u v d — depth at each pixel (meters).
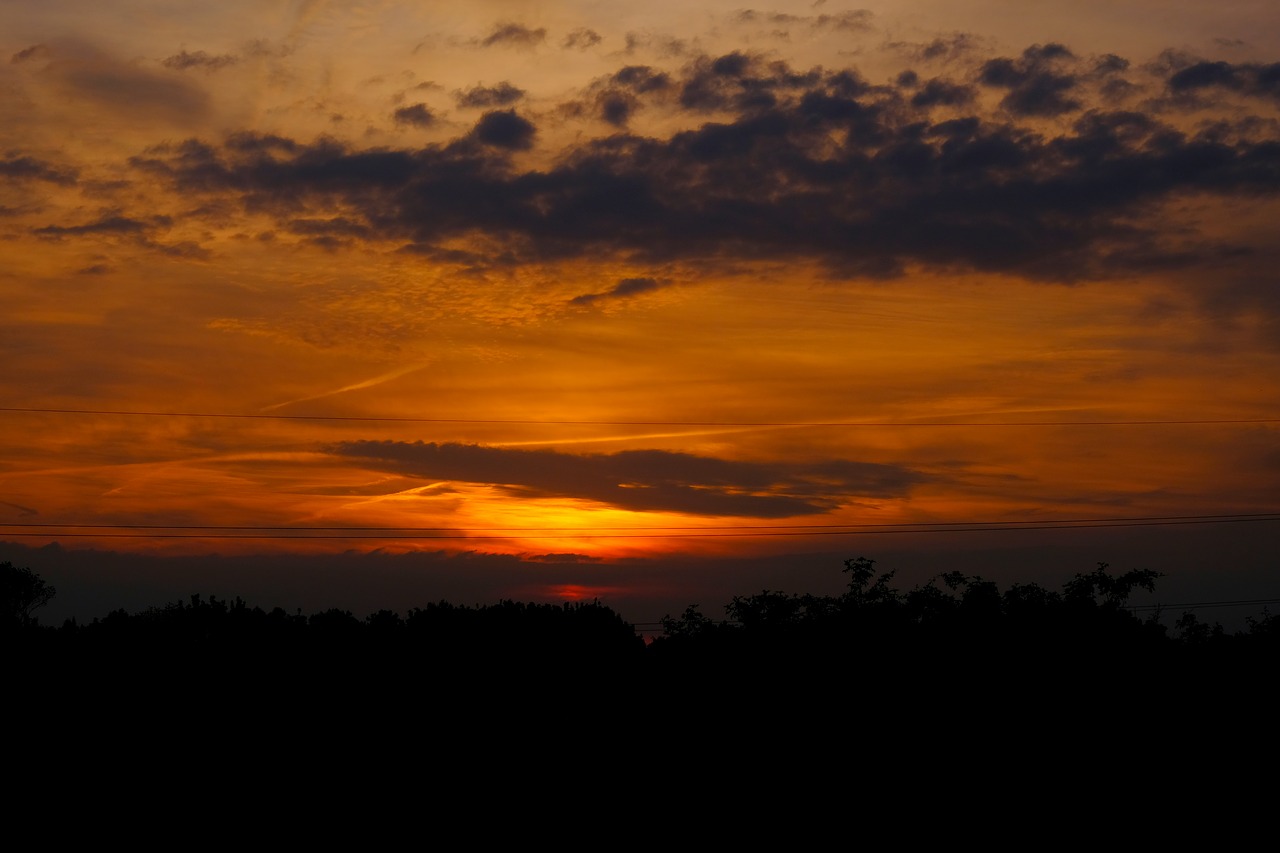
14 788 31.88
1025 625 29.16
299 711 38.12
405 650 43.81
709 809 30.05
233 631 44.50
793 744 29.77
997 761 27.89
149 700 37.88
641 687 33.78
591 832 29.67
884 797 28.39
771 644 31.05
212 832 29.95
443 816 31.12
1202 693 28.03
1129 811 26.62
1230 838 25.30
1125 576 29.03
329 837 29.69
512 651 43.47
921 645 29.72
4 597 67.12
